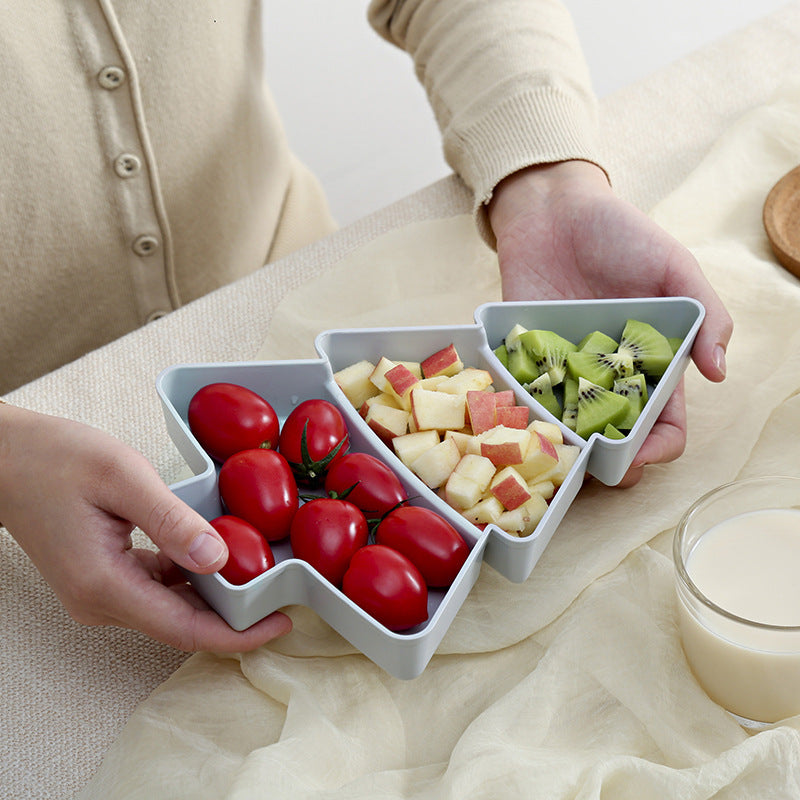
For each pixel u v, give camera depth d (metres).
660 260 0.83
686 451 0.79
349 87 2.32
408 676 0.60
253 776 0.57
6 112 1.01
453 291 0.95
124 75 1.05
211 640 0.63
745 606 0.60
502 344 0.79
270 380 0.73
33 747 0.64
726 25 2.39
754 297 0.89
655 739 0.60
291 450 0.68
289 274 0.98
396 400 0.73
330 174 2.23
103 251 1.16
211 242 1.26
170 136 1.14
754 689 0.59
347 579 0.60
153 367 0.88
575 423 0.72
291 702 0.62
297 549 0.62
